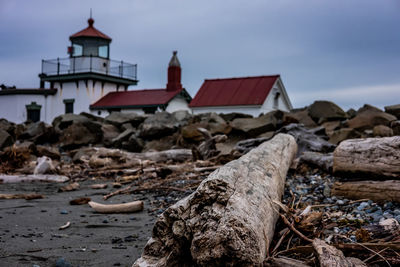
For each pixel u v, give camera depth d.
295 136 9.59
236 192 2.88
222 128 14.86
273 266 2.60
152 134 16.58
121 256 3.55
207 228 2.62
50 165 10.66
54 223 5.01
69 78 29.91
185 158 12.05
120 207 5.71
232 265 2.53
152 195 7.17
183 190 7.02
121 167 11.23
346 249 2.94
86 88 29.88
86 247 3.86
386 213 4.27
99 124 18.48
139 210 5.80
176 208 2.77
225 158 9.66
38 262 3.36
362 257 2.92
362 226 3.82
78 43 30.27
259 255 2.58
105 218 5.33
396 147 5.34
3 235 4.29
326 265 2.45
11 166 11.46
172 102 28.64
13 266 3.22
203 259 2.55
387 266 2.83
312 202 5.24
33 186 9.16
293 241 3.37
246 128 14.34
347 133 12.06
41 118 31.25
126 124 19.09
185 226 2.72
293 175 7.24
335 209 4.76
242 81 27.72
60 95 31.02
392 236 3.20
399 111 14.72
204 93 27.58
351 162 5.67
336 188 5.30
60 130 19.23
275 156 5.36
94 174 10.80
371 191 4.95
